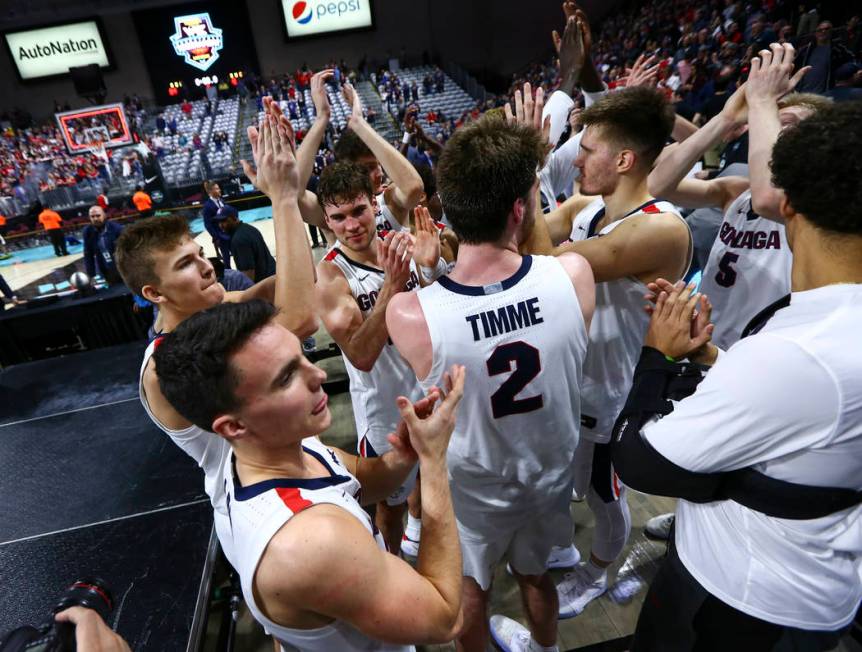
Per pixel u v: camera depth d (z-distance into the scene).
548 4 21.12
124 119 17.66
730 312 2.05
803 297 0.81
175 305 1.44
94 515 2.05
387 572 0.81
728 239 2.03
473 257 1.12
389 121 18.12
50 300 4.58
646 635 1.22
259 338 0.81
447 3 21.92
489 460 1.24
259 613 0.82
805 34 7.16
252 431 0.84
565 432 1.28
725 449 0.85
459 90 20.23
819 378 0.75
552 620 1.59
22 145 19.31
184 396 0.83
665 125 1.42
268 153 1.23
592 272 1.29
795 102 1.76
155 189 12.62
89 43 20.88
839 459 0.81
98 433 2.64
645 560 2.13
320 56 22.50
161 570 1.76
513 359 1.13
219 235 6.06
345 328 1.74
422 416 1.02
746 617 1.00
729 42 8.87
